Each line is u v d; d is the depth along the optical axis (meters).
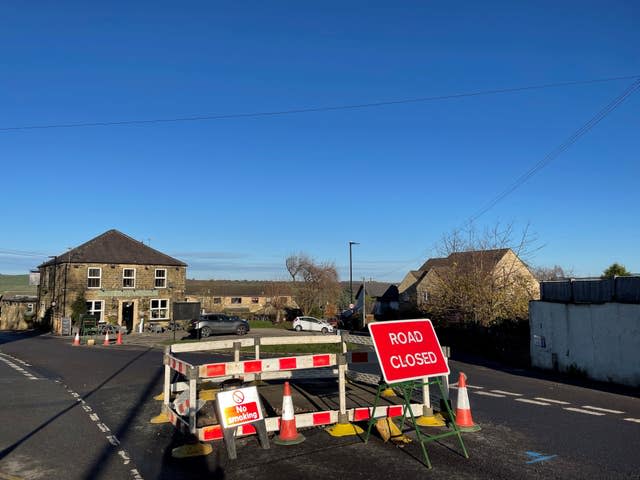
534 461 6.27
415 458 6.39
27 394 11.11
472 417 8.76
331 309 62.78
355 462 6.25
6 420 8.66
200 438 6.89
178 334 35.22
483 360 20.67
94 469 6.14
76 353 21.20
